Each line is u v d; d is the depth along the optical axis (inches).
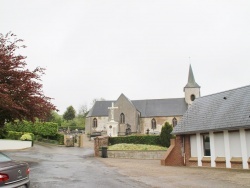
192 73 3019.2
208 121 836.0
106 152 1061.1
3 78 558.3
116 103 2743.6
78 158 967.0
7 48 587.5
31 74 577.9
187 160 872.3
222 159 766.5
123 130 2659.9
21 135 1478.8
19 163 338.0
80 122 3604.8
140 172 649.0
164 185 481.1
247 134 711.1
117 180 521.0
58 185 455.8
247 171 666.8
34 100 579.8
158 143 1369.3
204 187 465.4
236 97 834.2
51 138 1710.1
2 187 298.2
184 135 898.7
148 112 2869.1
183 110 2810.0
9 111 564.4
